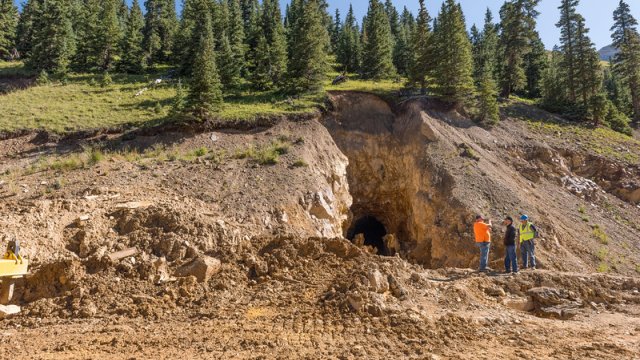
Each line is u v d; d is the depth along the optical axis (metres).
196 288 9.69
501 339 7.37
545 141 31.25
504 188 23.31
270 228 15.88
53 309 8.41
